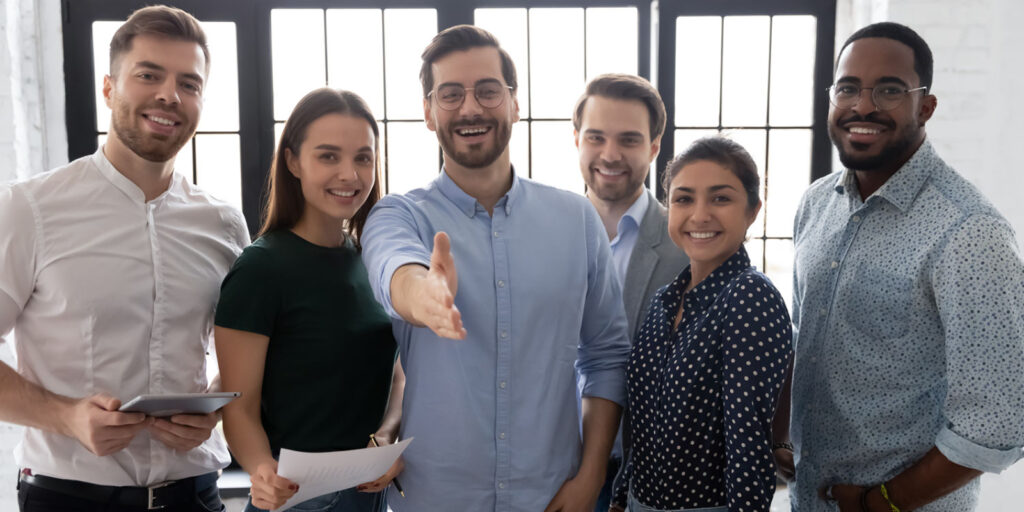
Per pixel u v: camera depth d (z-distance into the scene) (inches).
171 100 60.4
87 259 60.4
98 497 60.4
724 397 54.1
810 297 64.1
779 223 123.9
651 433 60.0
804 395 64.4
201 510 65.9
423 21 118.5
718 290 58.3
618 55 120.5
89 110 116.6
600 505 77.9
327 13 117.8
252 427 57.6
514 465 58.6
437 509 57.9
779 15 119.4
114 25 116.1
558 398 60.3
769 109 121.5
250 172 119.5
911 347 57.9
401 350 60.4
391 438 63.0
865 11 115.1
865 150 58.8
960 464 54.3
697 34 119.4
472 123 58.9
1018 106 110.0
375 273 52.1
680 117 120.9
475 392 58.1
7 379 56.7
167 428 56.0
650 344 61.4
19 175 111.5
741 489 52.2
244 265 59.3
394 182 121.6
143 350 62.2
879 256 59.4
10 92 109.4
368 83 119.5
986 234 53.6
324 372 60.7
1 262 57.9
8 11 108.5
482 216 61.1
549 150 121.8
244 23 116.6
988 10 108.8
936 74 109.7
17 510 109.0
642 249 79.0
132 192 62.8
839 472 62.2
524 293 59.7
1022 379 52.8
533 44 119.6
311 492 53.1
